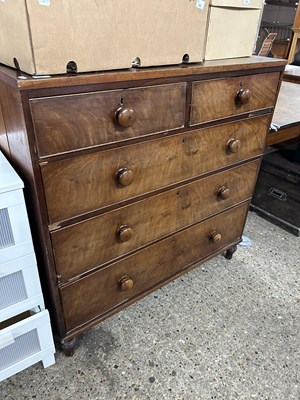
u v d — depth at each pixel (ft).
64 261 3.10
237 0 3.21
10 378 3.59
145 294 4.18
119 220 3.32
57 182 2.66
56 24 2.18
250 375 3.74
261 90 3.82
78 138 2.59
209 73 3.15
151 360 3.85
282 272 5.29
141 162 3.14
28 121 2.29
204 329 4.26
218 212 4.50
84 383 3.58
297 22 13.26
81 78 2.38
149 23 2.62
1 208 2.61
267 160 6.28
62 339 3.61
